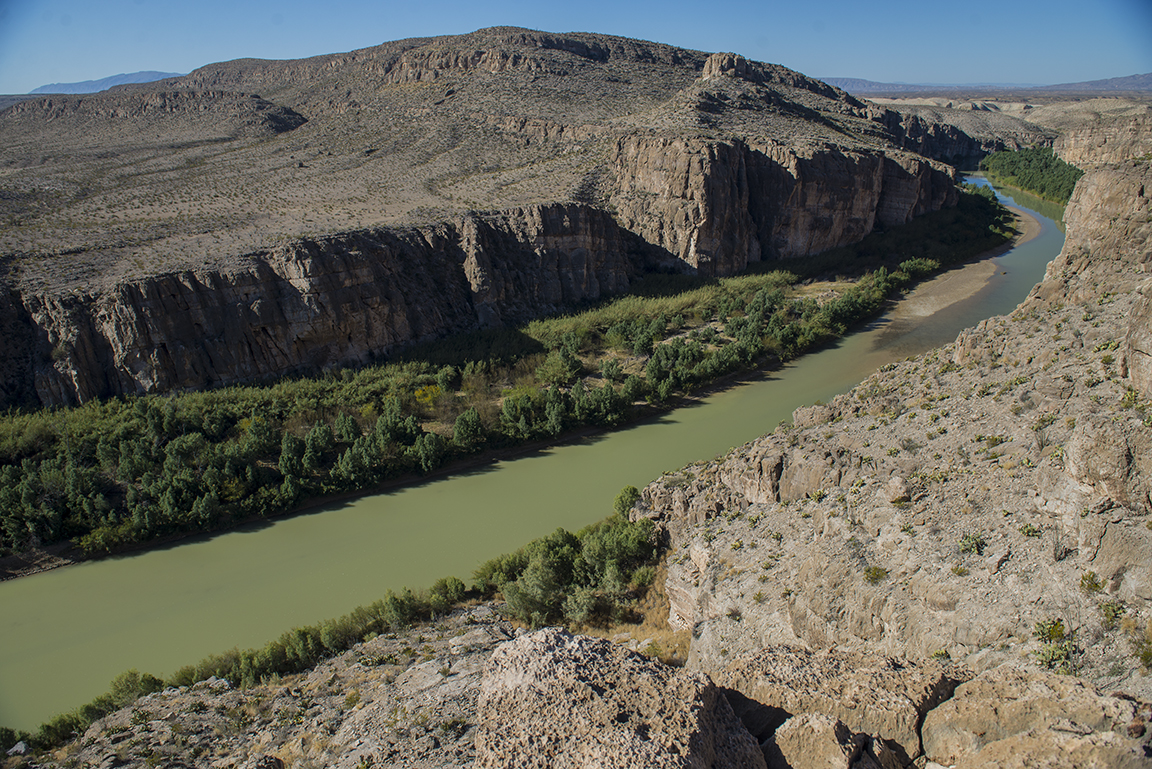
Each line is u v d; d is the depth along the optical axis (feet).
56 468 199.11
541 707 62.34
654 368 273.13
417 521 197.47
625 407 253.24
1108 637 75.72
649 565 151.12
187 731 113.19
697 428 247.29
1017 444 111.34
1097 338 140.77
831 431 148.05
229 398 241.35
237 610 163.73
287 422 233.96
